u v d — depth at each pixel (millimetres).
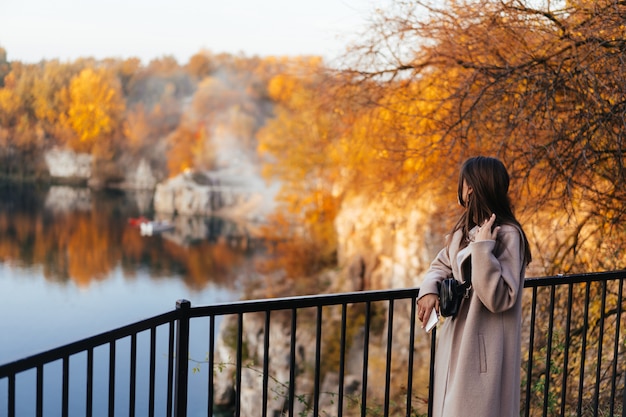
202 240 81250
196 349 32688
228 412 24984
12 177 104875
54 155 106812
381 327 27609
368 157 12133
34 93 104938
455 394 2799
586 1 7801
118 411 26141
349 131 12047
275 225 44688
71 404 26812
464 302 2873
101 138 105500
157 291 61969
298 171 37812
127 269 69875
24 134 105562
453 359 2869
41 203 100750
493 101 8227
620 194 7953
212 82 99438
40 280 64875
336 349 26625
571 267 8695
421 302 2979
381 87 10773
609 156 7719
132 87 106062
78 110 104125
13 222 90312
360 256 30328
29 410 26141
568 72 7395
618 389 7328
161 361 31062
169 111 104000
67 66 105562
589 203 8352
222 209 93312
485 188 2861
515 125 7832
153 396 2568
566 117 7816
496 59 8812
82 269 69688
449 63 9438
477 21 8938
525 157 7941
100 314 54219
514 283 2713
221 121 97625
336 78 11094
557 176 7848
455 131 8727
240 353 2846
